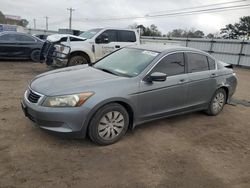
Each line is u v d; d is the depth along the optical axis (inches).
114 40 439.8
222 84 237.8
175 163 154.6
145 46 217.5
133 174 140.0
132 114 176.9
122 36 447.8
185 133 199.6
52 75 183.2
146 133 192.1
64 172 136.4
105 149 163.5
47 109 151.5
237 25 1951.3
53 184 126.4
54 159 147.4
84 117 154.5
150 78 179.0
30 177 130.0
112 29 439.8
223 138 196.9
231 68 262.4
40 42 548.4
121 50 222.7
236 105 293.7
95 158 152.1
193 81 209.9
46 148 158.2
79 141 169.6
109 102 162.2
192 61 215.2
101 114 160.6
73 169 139.7
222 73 239.3
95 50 419.5
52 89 157.0
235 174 149.2
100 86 161.8
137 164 149.9
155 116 190.7
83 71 191.0
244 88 424.8
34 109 155.0
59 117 151.1
